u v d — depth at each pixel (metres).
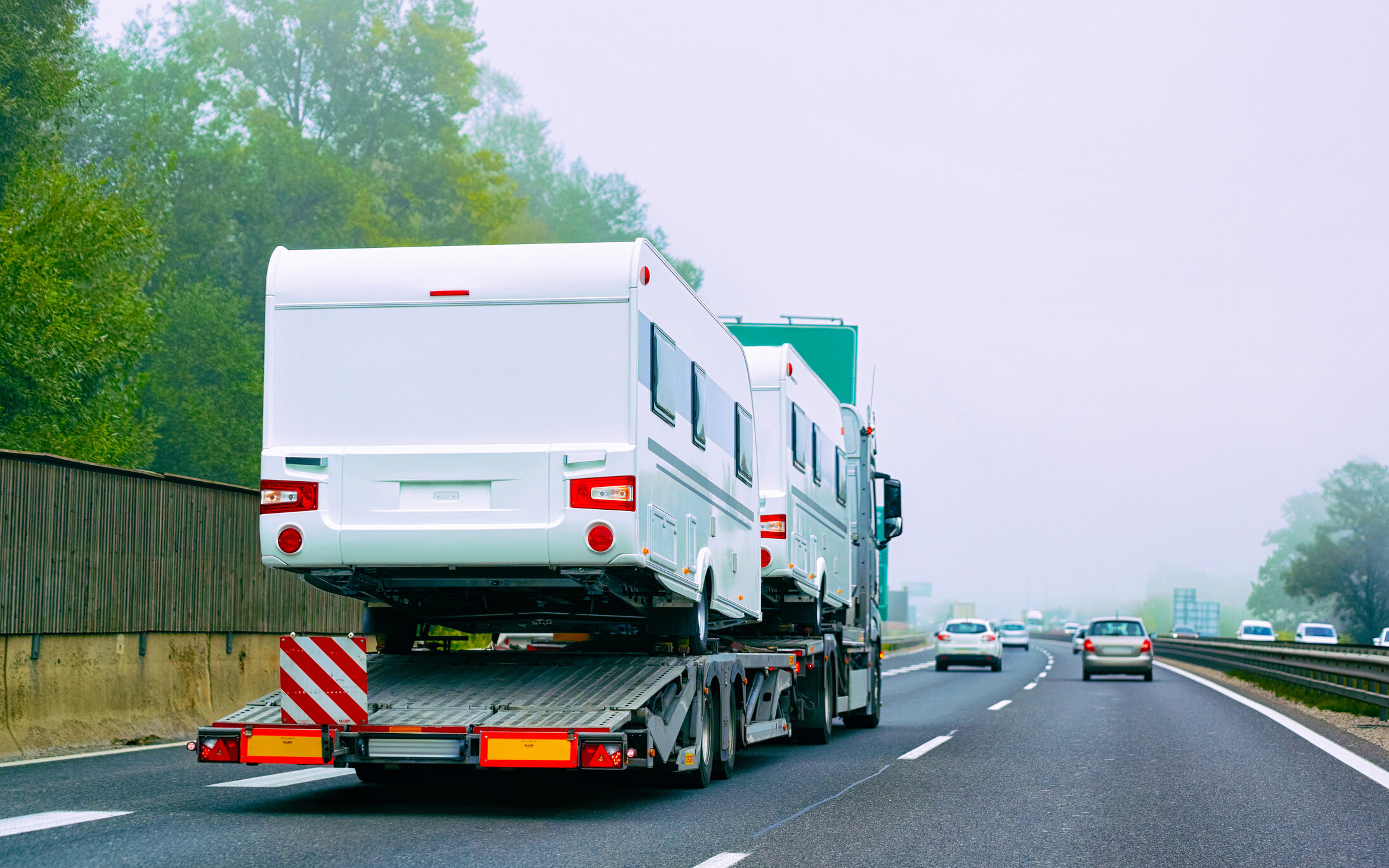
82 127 81.38
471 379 14.79
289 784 16.50
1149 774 18.81
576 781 17.50
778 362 23.14
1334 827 13.76
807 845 12.16
